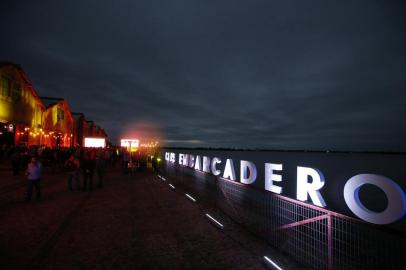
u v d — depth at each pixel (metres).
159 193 12.42
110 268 4.79
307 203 5.21
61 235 6.38
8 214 8.16
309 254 5.39
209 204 10.05
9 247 5.61
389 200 3.64
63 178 17.55
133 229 6.96
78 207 9.26
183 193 12.40
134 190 13.27
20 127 26.02
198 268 4.88
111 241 6.08
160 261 5.12
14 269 4.66
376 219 3.81
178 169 17.33
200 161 12.26
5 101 23.06
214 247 5.87
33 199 10.48
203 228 7.15
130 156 23.69
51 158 24.45
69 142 43.84
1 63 22.52
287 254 5.52
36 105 29.64
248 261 5.20
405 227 8.33
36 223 7.30
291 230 6.45
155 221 7.72
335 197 19.38
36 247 5.63
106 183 15.91
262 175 30.06
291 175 31.91
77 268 4.75
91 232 6.65
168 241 6.17
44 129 32.28
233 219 7.96
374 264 4.91
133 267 4.84
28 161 20.52
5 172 18.77
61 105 38.25
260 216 7.83
